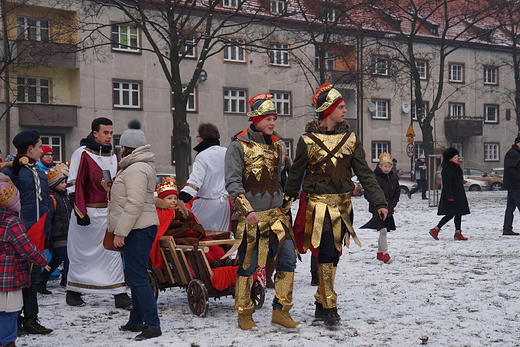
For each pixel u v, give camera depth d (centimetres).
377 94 4238
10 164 579
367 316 550
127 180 493
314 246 500
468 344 454
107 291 625
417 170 2920
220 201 684
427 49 4425
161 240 611
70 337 504
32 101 3195
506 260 869
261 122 518
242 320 516
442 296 630
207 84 3578
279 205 519
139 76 3381
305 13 2900
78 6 3089
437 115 4534
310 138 514
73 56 3158
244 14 2453
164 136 3466
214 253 618
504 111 4847
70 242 644
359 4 2888
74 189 645
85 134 3241
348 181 516
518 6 3219
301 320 545
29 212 582
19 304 439
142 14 2241
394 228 882
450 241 1131
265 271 705
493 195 2772
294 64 3847
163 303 640
